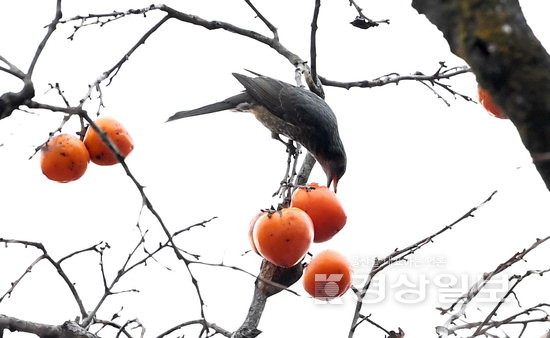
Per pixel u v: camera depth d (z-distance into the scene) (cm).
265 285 805
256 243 771
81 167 855
